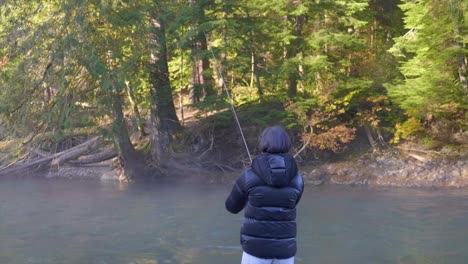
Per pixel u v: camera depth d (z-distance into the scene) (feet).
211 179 62.44
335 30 61.87
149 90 64.03
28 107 52.65
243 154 65.26
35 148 63.77
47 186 59.00
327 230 33.47
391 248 28.66
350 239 30.94
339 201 46.01
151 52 58.65
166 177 64.08
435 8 55.77
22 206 44.65
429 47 57.26
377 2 72.08
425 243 29.86
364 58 64.75
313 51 62.95
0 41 51.49
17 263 26.37
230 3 57.16
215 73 71.92
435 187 55.06
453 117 62.90
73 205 44.88
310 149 64.39
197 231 33.42
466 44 58.08
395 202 45.06
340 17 60.54
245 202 13.19
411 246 29.14
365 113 63.77
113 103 55.42
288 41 57.77
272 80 62.13
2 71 52.19
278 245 12.51
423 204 43.75
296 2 59.67
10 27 51.85
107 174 65.77
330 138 59.36
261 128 65.92
